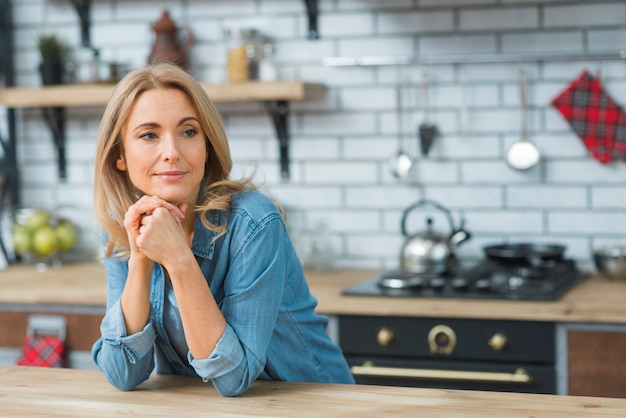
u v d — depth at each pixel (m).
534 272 3.28
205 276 1.75
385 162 3.73
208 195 1.75
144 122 1.62
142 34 3.98
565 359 2.90
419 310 2.98
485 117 3.62
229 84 3.55
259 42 3.67
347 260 3.80
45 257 3.95
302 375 1.92
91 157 4.07
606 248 3.44
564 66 3.53
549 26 3.54
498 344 2.92
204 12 3.90
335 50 3.76
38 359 3.32
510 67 3.57
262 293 1.69
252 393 1.64
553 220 3.58
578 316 2.85
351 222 3.79
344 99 3.76
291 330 1.89
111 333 1.68
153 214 1.61
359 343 3.07
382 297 3.07
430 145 3.64
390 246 3.75
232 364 1.61
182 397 1.62
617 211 3.52
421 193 3.71
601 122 3.49
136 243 1.66
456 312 2.94
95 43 4.04
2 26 4.07
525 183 3.60
